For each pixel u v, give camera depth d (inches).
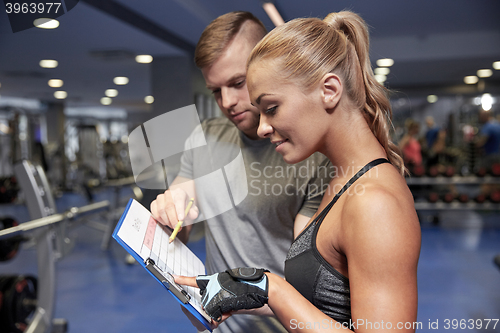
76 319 105.7
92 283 134.6
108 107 513.3
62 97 403.2
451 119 381.4
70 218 90.1
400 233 20.5
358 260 21.1
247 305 24.3
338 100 24.2
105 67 237.3
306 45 23.7
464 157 289.1
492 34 224.4
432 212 261.9
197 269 30.6
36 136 356.8
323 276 24.9
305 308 23.5
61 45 177.5
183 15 149.9
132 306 114.4
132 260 155.0
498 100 350.0
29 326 86.1
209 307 24.4
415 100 429.4
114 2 136.4
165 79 172.4
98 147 405.4
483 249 168.2
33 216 89.7
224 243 36.9
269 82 23.9
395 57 237.8
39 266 89.8
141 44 171.2
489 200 210.2
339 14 27.6
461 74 309.4
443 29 218.1
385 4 169.8
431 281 129.7
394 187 22.5
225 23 33.2
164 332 97.4
